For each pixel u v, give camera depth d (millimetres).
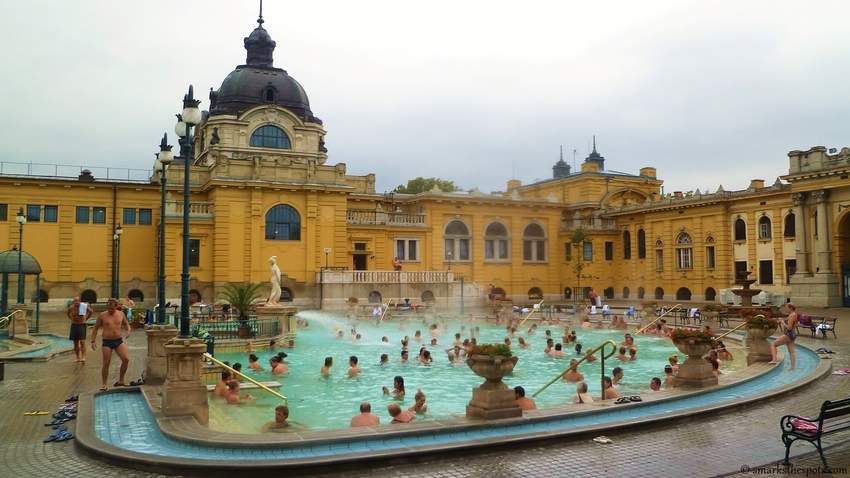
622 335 32312
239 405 14664
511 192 77938
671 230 58469
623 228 63875
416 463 9469
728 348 25906
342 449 9727
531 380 19328
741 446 10406
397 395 16344
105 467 9250
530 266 63188
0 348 23234
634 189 67000
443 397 16594
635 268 62188
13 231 45281
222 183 46812
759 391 14844
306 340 29422
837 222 44188
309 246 49344
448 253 59062
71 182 46656
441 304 49688
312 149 58000
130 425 11523
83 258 47156
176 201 47438
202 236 47156
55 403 13625
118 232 40594
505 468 9250
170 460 9047
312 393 16922
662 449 10219
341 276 46906
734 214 53375
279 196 48781
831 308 43219
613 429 11164
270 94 58125
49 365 19062
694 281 55969
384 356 21688
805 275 45969
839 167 43031
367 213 54844
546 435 10516
